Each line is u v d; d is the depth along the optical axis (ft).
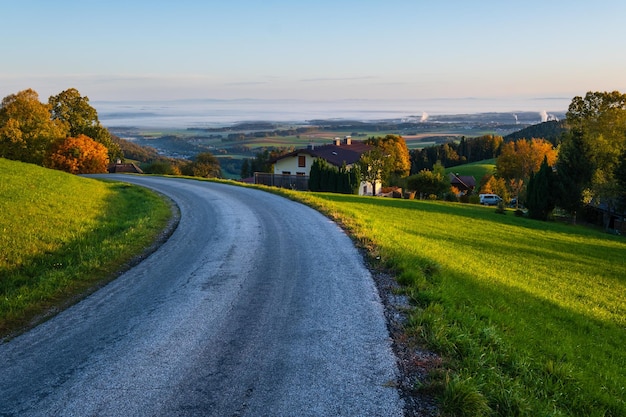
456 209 133.28
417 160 454.81
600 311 42.73
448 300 26.96
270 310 25.49
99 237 47.57
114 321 24.43
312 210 64.59
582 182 156.56
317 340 21.26
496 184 253.85
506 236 92.38
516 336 24.94
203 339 21.74
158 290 29.78
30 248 40.27
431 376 17.53
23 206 55.67
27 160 186.70
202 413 15.53
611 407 18.93
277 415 15.31
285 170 201.26
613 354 29.17
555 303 40.40
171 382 17.66
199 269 34.68
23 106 194.80
